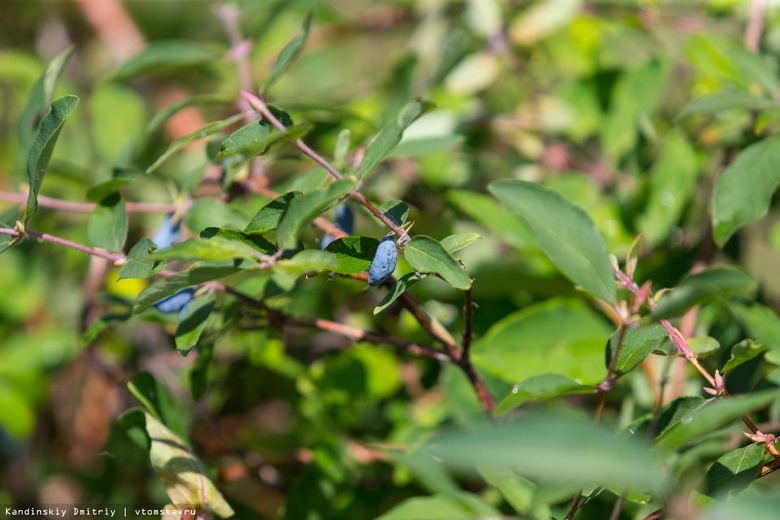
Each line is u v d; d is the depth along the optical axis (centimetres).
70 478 93
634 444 47
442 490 60
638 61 91
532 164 88
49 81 67
